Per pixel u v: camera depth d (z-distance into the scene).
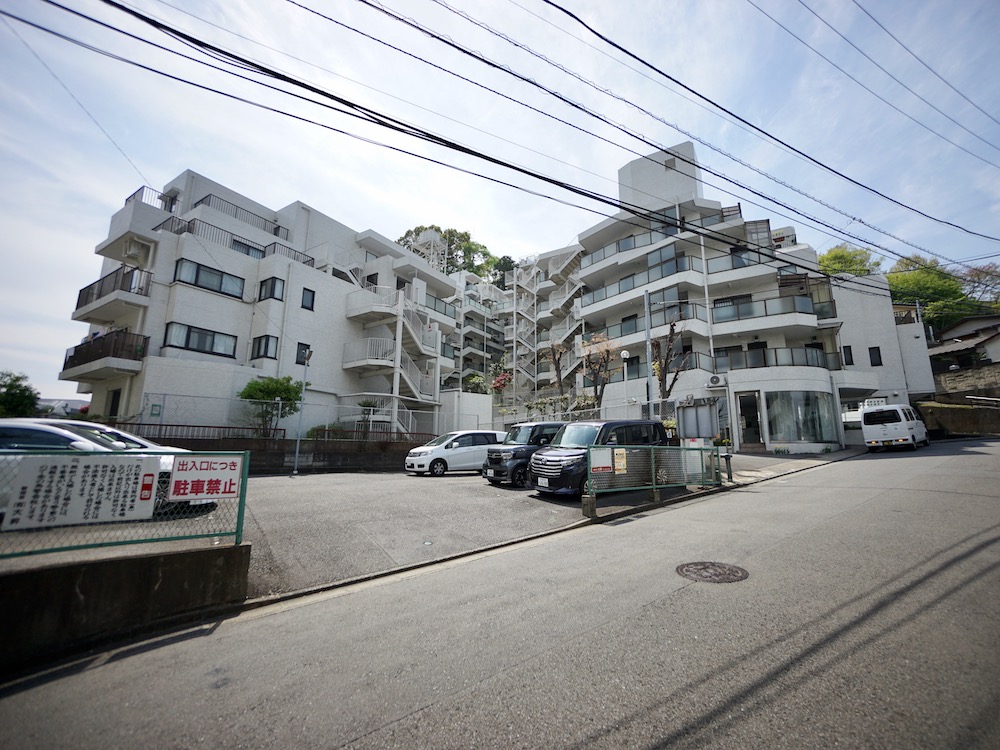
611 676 2.94
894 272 37.72
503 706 2.65
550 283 39.38
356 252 29.05
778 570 4.89
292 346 20.72
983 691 2.61
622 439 10.52
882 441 18.81
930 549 5.25
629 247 28.94
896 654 3.06
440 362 27.98
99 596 3.69
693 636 3.46
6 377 14.97
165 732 2.48
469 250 54.84
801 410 20.09
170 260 18.38
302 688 2.92
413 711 2.63
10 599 3.32
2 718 2.64
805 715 2.46
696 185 28.80
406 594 4.77
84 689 2.97
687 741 2.29
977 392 25.92
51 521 3.67
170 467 4.28
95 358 16.86
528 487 11.34
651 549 6.00
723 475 13.28
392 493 10.25
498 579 5.11
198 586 4.20
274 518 7.48
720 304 25.64
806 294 24.06
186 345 17.97
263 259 20.94
